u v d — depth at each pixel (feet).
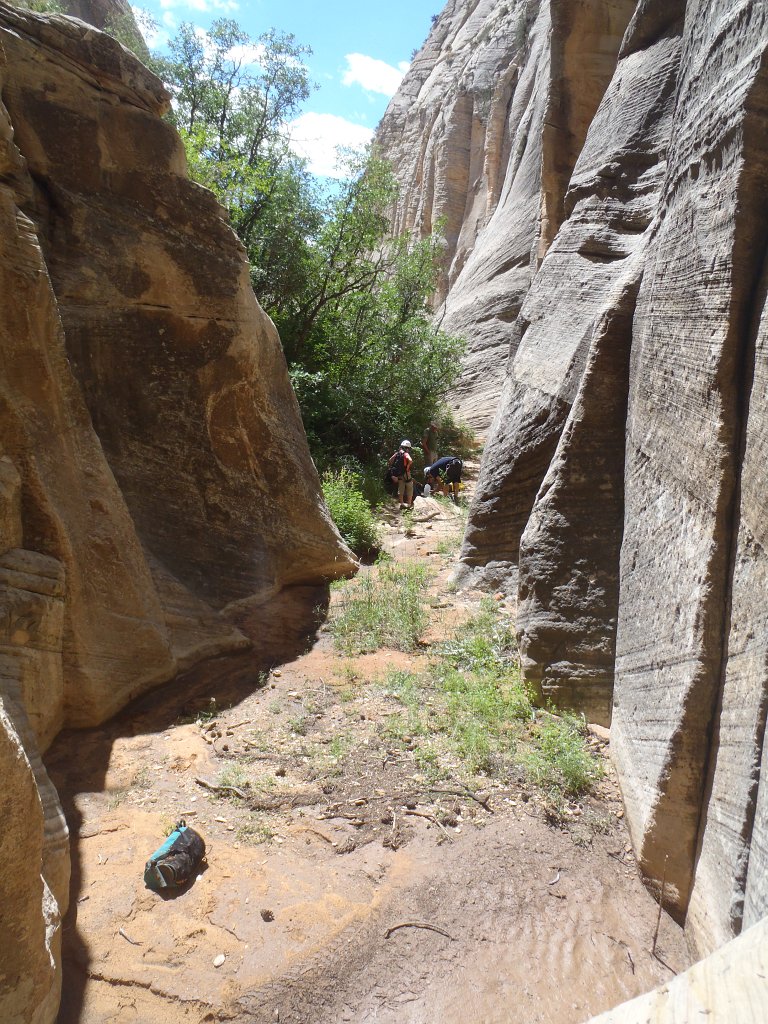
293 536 26.25
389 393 54.44
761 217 11.13
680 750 11.05
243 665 20.07
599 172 24.17
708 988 4.75
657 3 23.98
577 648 16.66
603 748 15.25
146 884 11.43
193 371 22.84
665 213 14.97
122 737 15.94
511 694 17.24
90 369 20.36
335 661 20.29
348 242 51.57
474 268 83.71
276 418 26.17
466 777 14.25
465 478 52.26
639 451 15.14
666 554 12.94
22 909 8.00
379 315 58.80
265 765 14.84
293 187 47.80
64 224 19.84
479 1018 9.42
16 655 14.10
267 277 47.75
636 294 16.69
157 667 18.35
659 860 11.29
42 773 11.17
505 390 26.11
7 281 15.15
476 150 104.06
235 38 48.80
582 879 11.74
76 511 16.62
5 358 15.34
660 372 14.07
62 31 19.56
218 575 23.24
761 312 10.57
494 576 24.84
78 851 12.16
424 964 10.16
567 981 9.96
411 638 21.26
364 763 14.82
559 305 24.06
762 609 9.60
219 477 23.81
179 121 48.14
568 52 49.65
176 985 9.75
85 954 10.15
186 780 14.32
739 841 9.27
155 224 21.75
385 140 139.95
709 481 11.32
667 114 22.94
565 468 17.39
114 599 17.48
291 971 9.97
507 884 11.57
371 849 12.34
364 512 33.47
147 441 21.76
